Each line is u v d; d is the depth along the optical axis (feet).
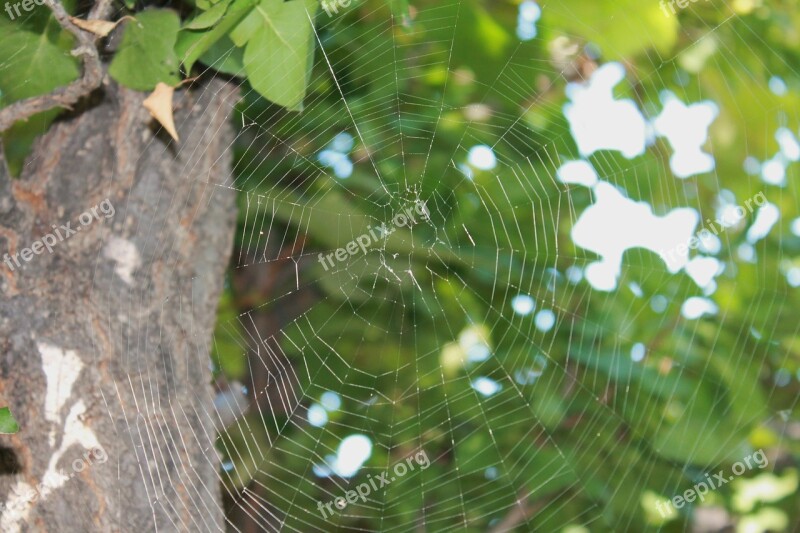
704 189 13.48
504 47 12.53
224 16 7.81
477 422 13.89
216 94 8.98
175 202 8.43
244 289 13.67
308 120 12.66
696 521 13.38
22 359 7.29
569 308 13.96
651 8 11.12
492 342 14.35
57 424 7.27
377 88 13.26
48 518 7.11
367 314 14.33
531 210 14.48
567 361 13.11
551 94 13.60
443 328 14.61
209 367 8.64
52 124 8.00
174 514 7.61
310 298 14.35
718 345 12.59
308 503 12.90
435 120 13.87
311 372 13.84
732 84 12.71
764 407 11.84
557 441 13.21
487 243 14.38
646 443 12.36
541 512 12.57
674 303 13.07
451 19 12.09
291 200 13.09
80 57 8.29
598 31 11.52
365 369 14.74
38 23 8.16
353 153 13.60
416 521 13.03
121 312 7.80
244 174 12.77
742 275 13.02
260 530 12.37
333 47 12.21
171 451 7.79
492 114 14.01
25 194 7.72
